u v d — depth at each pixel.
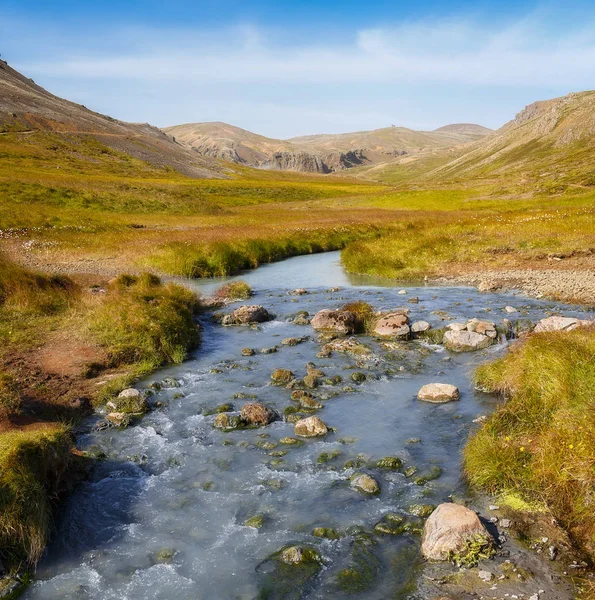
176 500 8.17
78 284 22.47
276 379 13.19
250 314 19.53
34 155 114.12
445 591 5.93
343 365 14.11
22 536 6.80
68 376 13.25
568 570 6.11
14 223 44.06
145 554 6.97
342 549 6.85
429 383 12.64
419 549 6.71
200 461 9.34
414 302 21.38
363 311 18.70
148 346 15.11
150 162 145.12
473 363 13.89
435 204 75.69
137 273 28.78
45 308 18.38
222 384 13.10
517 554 6.41
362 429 10.32
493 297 21.94
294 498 8.07
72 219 48.66
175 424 10.88
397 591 6.04
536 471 7.55
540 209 54.75
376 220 51.56
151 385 12.93
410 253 33.00
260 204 92.69
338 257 38.09
